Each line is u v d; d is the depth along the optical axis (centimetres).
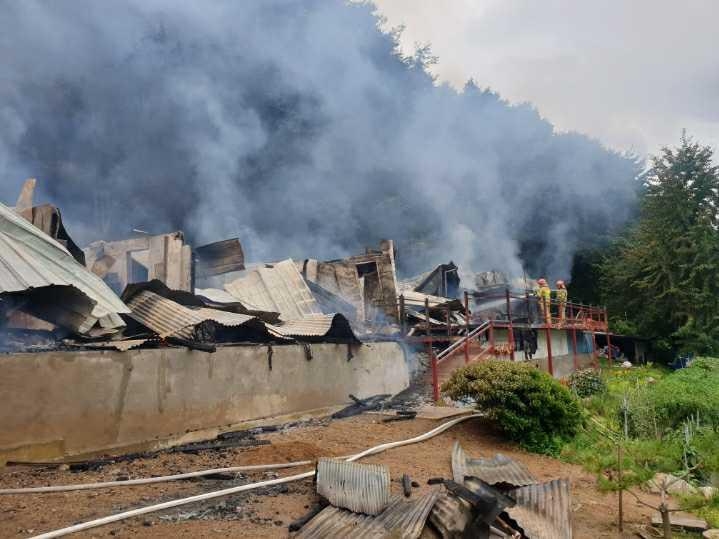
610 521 646
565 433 977
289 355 1056
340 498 537
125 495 562
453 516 505
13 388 634
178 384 833
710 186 2795
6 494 540
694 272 2684
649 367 2478
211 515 516
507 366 1014
